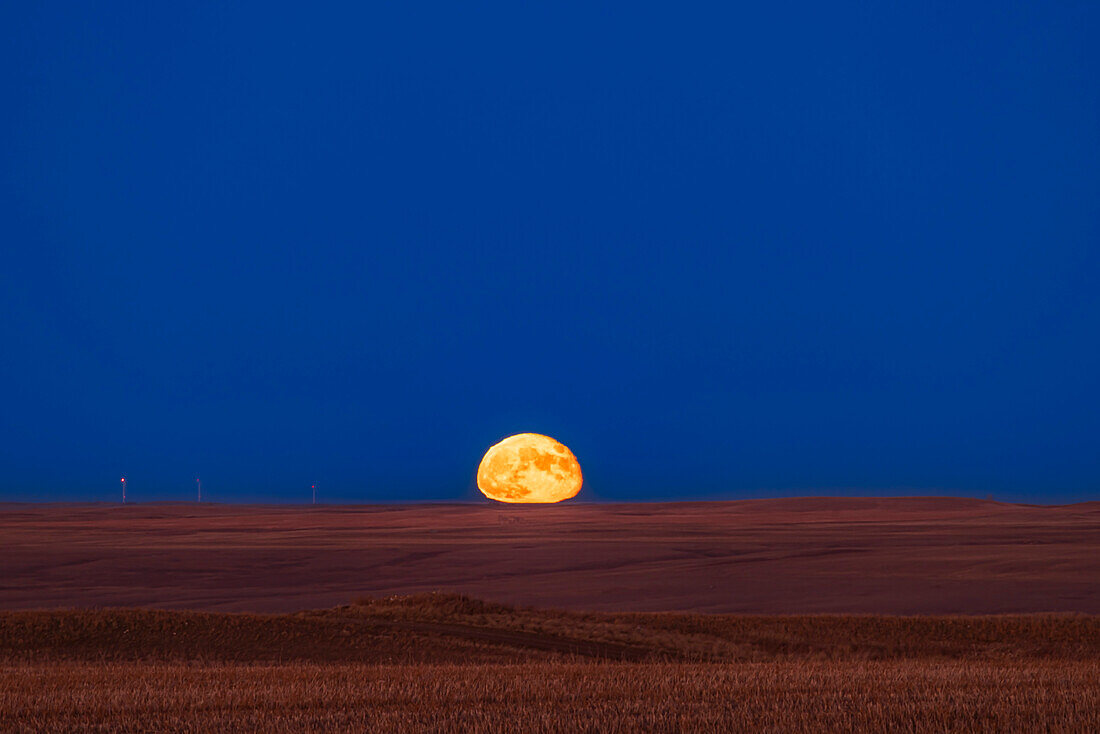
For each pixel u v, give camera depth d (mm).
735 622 139750
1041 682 76812
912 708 64625
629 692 73812
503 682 79500
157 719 65250
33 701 71500
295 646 117188
